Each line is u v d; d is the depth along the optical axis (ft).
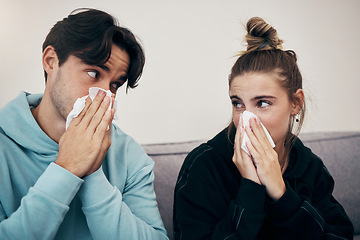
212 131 5.10
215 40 5.22
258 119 3.10
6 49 4.96
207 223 3.24
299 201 3.11
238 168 3.21
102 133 2.71
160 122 5.04
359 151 4.89
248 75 3.18
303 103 3.56
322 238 3.12
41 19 5.02
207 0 5.24
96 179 2.73
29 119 2.89
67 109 2.82
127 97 5.00
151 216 3.09
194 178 3.41
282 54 3.34
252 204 2.98
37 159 2.89
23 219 2.37
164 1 5.16
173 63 5.12
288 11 5.44
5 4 4.99
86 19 2.85
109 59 2.81
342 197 4.70
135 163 3.35
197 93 5.13
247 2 5.32
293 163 3.70
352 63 5.54
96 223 2.70
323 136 4.99
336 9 5.57
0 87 4.93
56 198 2.47
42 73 4.99
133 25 5.09
